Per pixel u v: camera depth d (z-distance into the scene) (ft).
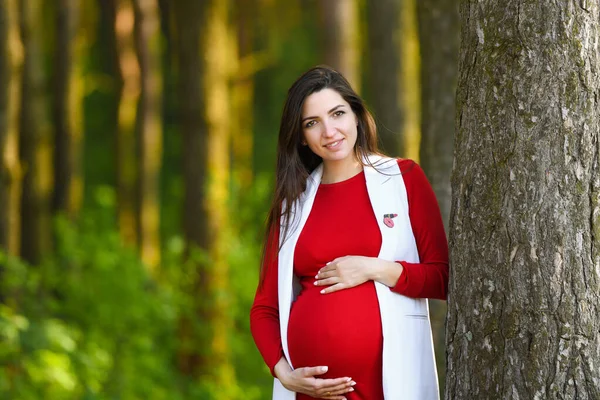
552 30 11.02
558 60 10.99
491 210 11.43
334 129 12.86
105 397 31.65
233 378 41.19
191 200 40.60
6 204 31.89
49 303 32.32
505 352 11.33
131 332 36.73
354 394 12.55
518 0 11.21
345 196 13.15
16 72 31.94
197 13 39.93
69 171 43.09
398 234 12.76
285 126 13.25
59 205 42.73
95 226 43.09
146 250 50.06
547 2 11.04
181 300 39.63
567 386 10.92
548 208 11.04
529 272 11.14
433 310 22.08
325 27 34.63
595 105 10.98
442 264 12.69
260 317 13.66
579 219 10.95
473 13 11.71
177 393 36.81
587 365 10.87
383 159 13.30
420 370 12.59
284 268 13.17
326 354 12.53
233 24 53.62
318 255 12.92
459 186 11.93
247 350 42.86
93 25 63.36
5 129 31.73
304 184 13.42
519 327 11.21
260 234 13.97
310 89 12.99
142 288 38.14
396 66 29.60
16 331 27.17
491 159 11.44
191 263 40.52
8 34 31.68
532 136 11.12
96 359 31.60
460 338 11.90
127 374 33.55
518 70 11.21
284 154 13.42
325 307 12.60
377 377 12.59
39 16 41.70
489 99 11.46
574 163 10.98
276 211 13.52
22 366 26.86
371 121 13.42
